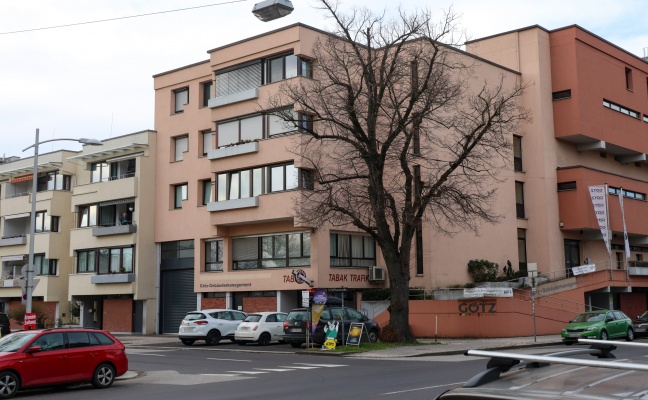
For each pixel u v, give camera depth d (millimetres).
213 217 37750
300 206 32594
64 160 49031
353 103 27328
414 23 27281
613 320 29812
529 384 3100
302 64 34906
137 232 41938
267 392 14453
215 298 38625
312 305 26328
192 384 16688
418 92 27328
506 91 38531
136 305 42656
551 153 39656
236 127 37500
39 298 50406
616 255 43875
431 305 32781
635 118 44656
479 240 36375
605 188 38562
